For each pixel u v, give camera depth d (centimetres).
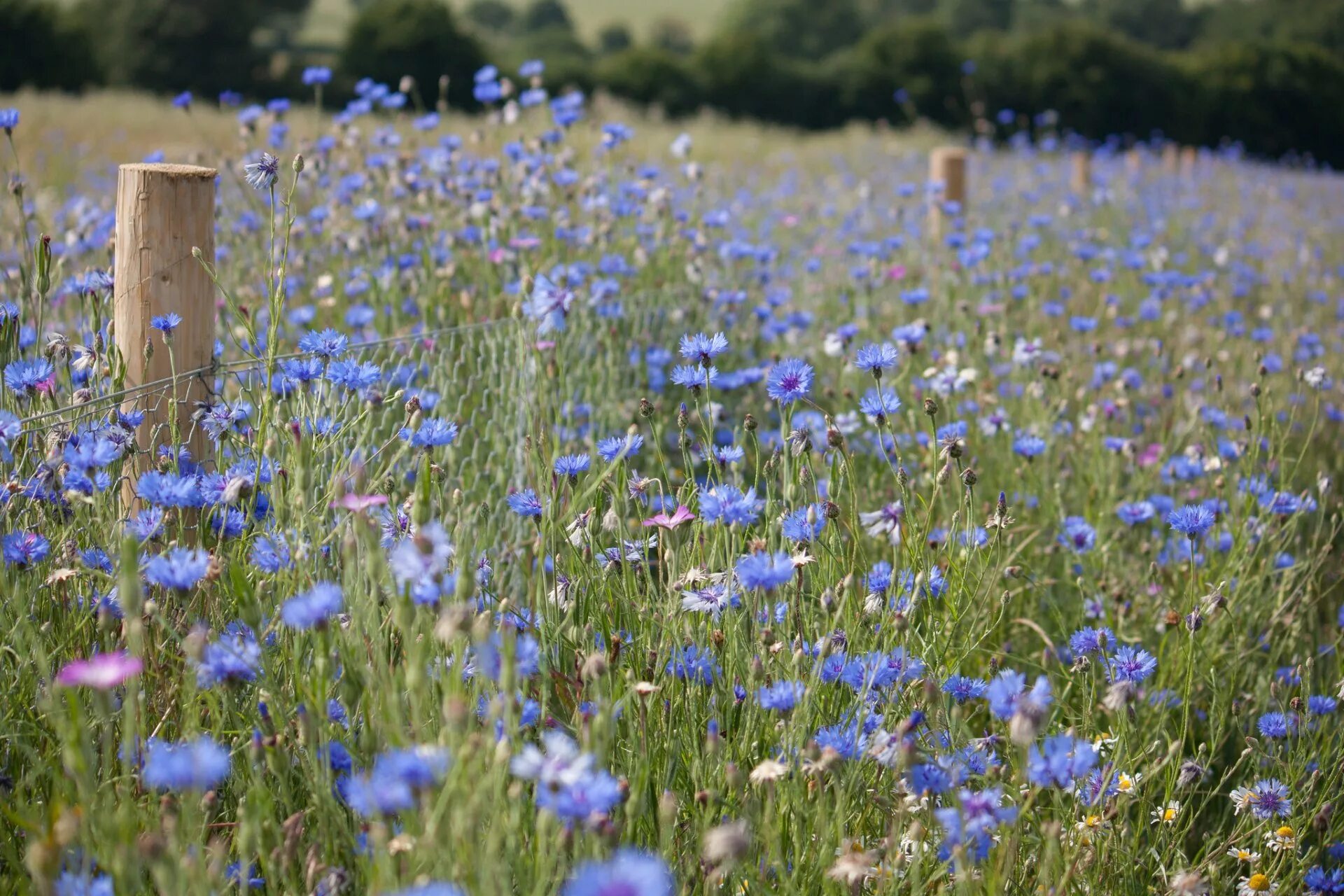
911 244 744
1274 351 617
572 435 388
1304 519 420
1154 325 654
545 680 207
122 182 297
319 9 5244
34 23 2367
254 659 203
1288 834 255
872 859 190
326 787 189
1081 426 440
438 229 530
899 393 457
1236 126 2712
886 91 2648
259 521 261
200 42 2761
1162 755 288
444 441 259
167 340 286
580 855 178
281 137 562
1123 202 1094
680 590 241
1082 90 2567
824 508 257
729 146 1538
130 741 177
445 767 167
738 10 4166
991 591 314
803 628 247
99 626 225
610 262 491
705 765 222
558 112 582
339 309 498
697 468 424
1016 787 233
